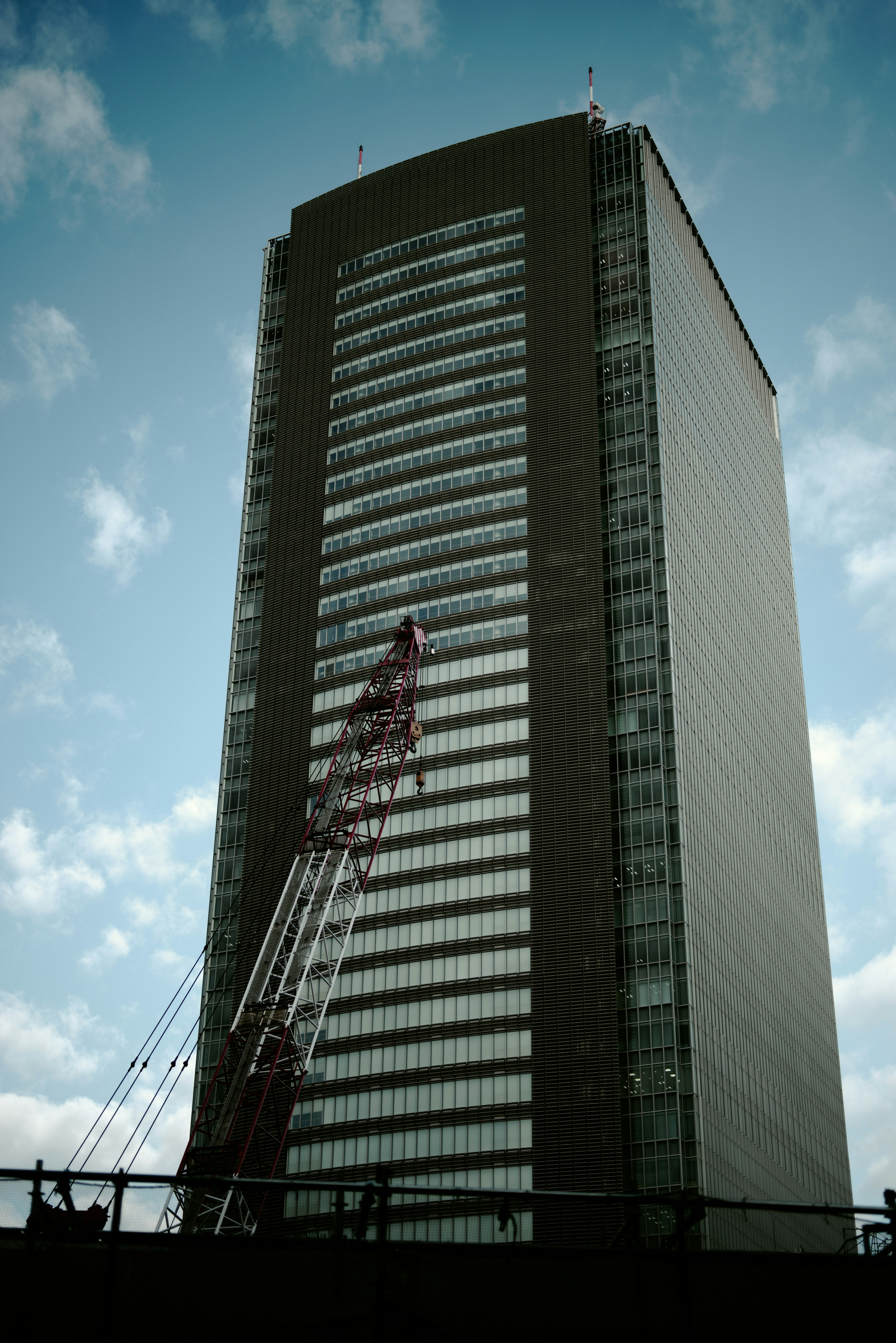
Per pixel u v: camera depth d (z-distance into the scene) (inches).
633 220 6712.6
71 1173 1936.5
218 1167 4148.6
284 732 6254.9
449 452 6501.0
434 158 7194.9
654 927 5344.5
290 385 7071.9
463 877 5610.2
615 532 6112.2
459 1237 4968.0
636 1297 2010.3
